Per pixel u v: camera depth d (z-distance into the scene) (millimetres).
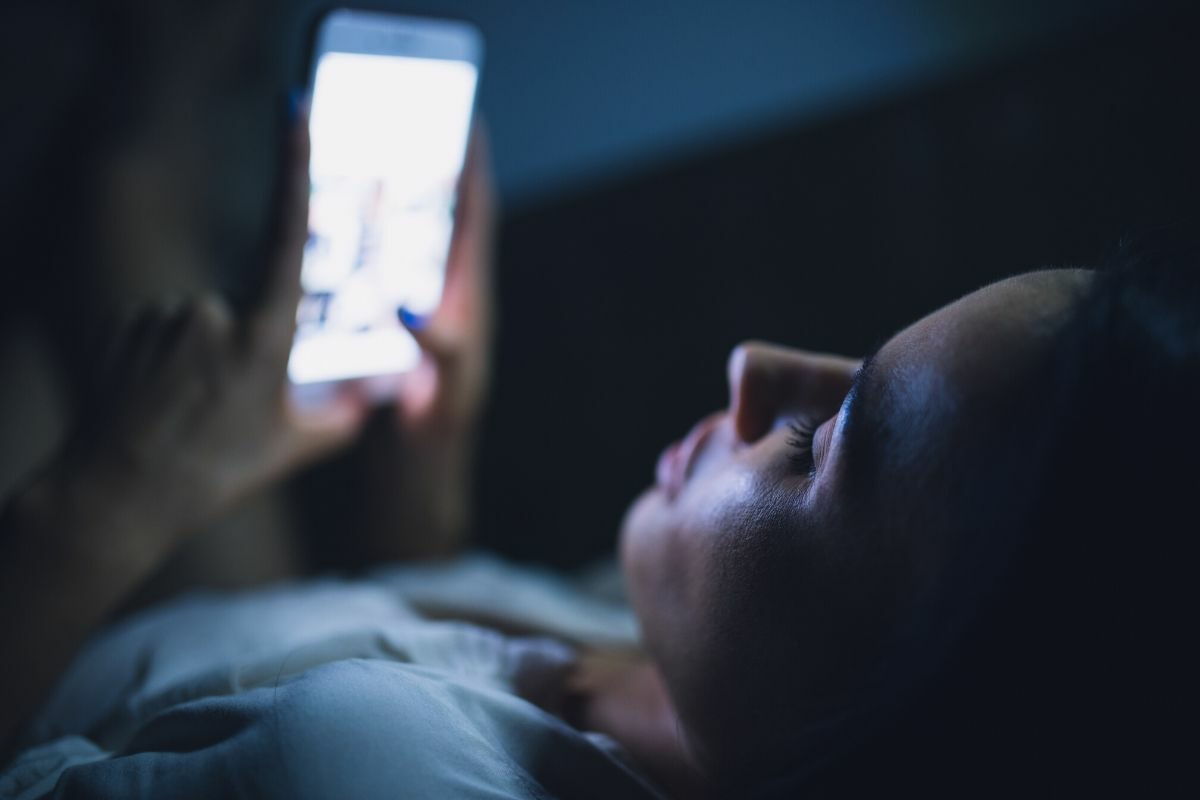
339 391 878
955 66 1216
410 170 844
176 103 1034
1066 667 365
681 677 505
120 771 412
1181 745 361
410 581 882
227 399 692
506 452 1314
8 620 593
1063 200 1120
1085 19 1222
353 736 400
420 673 492
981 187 1147
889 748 402
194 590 1018
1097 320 366
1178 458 349
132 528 656
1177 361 351
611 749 562
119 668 645
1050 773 376
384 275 865
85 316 949
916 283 1185
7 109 1005
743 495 476
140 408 662
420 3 1171
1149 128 1078
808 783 431
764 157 1197
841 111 1179
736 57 1275
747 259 1225
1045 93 1109
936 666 378
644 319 1262
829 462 428
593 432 1305
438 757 415
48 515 627
